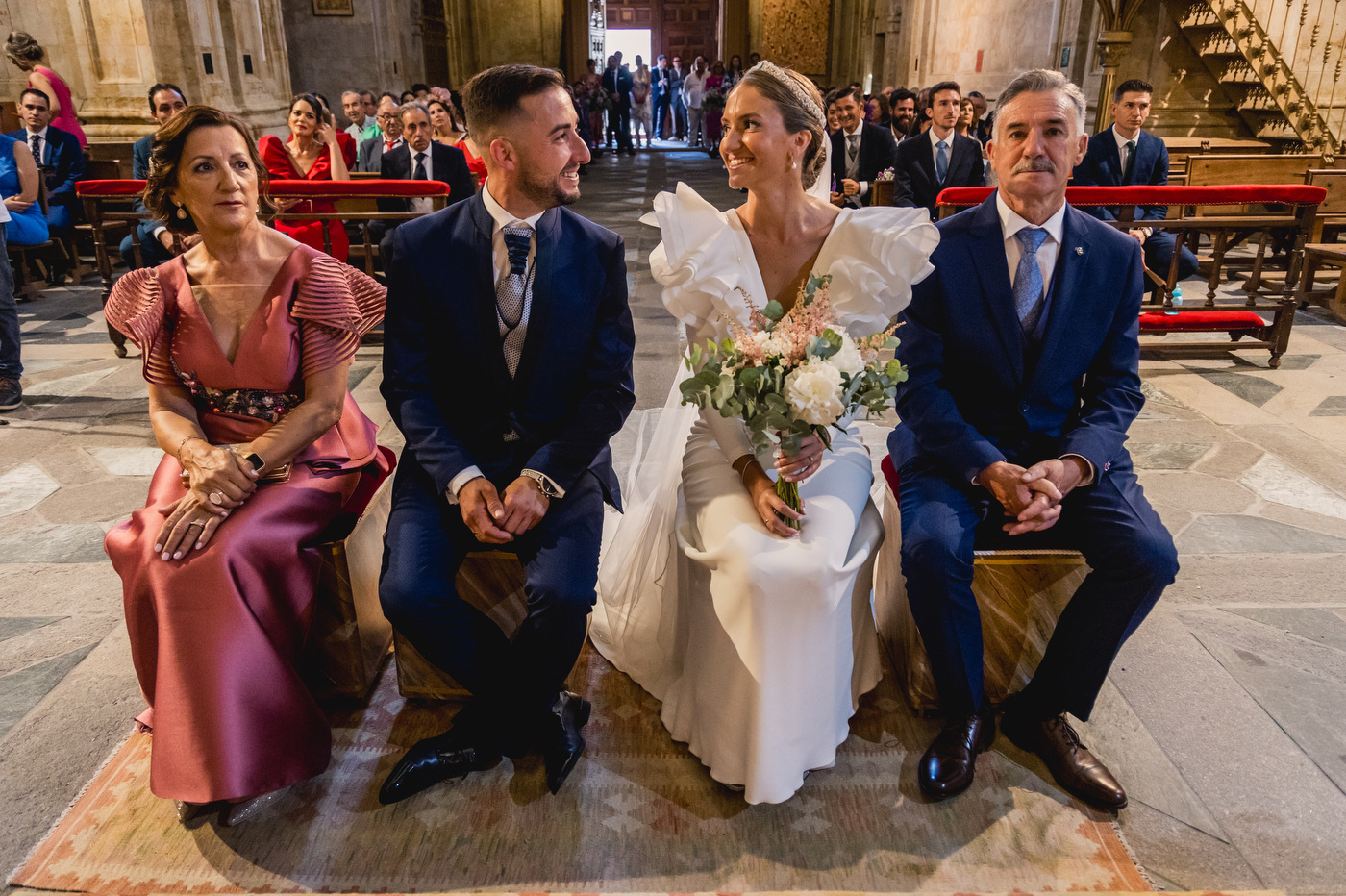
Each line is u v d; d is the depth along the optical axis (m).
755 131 2.16
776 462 2.10
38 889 1.84
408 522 2.14
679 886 1.86
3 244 4.39
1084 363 2.31
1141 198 4.73
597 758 2.22
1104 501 2.16
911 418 2.28
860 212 2.25
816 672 2.00
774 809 2.06
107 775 2.14
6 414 4.46
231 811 2.04
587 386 2.29
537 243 2.18
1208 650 2.61
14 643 2.64
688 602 2.17
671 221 2.25
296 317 2.17
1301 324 6.02
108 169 8.02
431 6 18.27
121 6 8.82
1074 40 10.35
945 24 12.76
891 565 2.52
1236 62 9.58
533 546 2.15
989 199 2.33
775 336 1.96
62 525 3.34
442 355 2.26
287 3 14.75
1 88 8.93
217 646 1.91
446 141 7.73
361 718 2.35
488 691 2.13
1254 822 2.01
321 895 1.83
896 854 1.94
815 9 21.12
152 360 2.16
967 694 2.13
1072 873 1.88
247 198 2.08
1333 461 3.87
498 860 1.92
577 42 21.05
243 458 2.03
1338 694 2.42
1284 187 4.73
